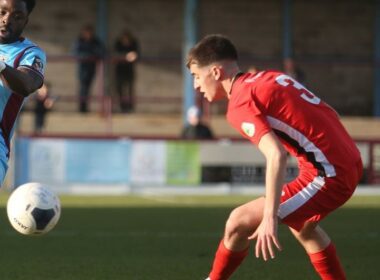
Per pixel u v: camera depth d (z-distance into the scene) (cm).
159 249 2802
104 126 6531
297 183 1744
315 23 7656
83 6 7419
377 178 5175
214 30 7575
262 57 7606
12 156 4916
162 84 7462
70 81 7356
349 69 7650
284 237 3083
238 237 1800
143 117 6700
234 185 5109
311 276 2311
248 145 5116
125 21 7456
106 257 2623
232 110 1706
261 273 2350
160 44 7481
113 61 6612
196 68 1773
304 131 1709
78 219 3656
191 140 5081
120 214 3878
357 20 7675
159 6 7469
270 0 7612
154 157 5062
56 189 4981
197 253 2717
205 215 3850
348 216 3881
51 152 4978
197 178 5091
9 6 1783
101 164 5028
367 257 2672
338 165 1712
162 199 4700
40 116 6072
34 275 2302
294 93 1716
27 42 1828
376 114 7631
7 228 3309
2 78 1709
